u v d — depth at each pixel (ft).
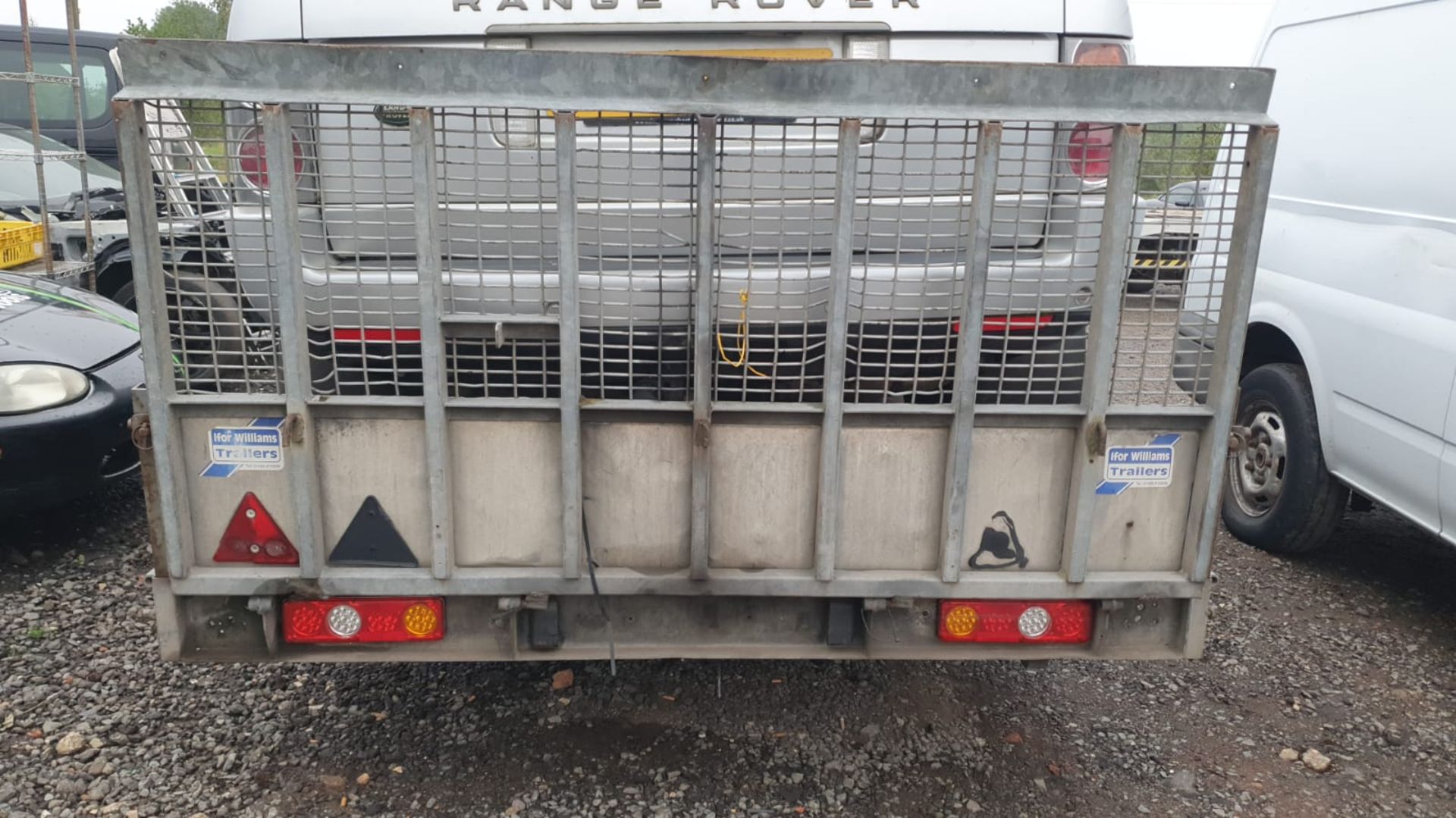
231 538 8.25
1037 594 8.38
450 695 11.20
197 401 7.91
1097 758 10.41
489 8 10.00
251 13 10.28
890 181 9.21
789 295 8.61
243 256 8.37
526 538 8.34
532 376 8.64
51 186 26.21
